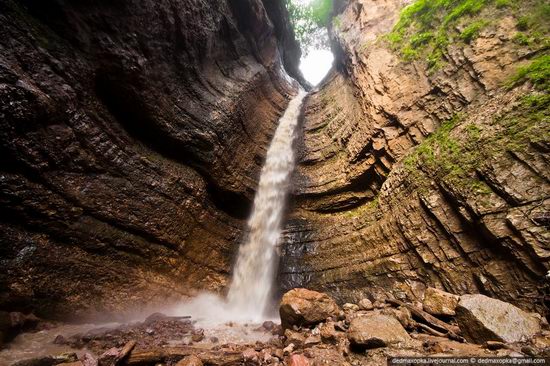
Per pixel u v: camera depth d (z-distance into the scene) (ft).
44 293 19.86
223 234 35.45
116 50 24.17
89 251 22.68
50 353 15.92
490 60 27.76
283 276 34.99
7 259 18.51
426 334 16.35
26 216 19.49
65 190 21.38
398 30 41.50
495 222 20.20
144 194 26.76
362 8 53.67
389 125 34.71
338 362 13.55
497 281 19.72
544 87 21.89
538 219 18.45
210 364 14.06
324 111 51.26
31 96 18.86
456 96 28.99
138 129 27.96
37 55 19.92
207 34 35.83
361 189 37.24
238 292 34.58
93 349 16.66
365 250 30.48
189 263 30.58
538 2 27.25
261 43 56.75
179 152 31.04
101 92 24.77
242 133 41.16
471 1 32.53
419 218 26.27
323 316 19.07
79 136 22.39
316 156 44.98
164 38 28.96
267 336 20.95
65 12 21.45
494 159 21.98
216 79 39.19
